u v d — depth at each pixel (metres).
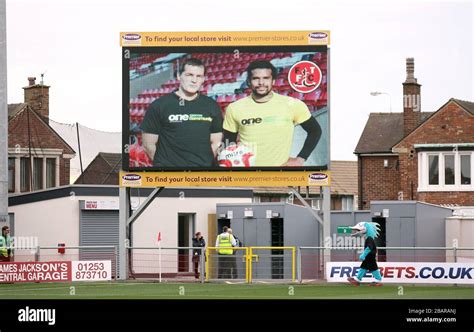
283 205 55.25
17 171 72.88
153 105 46.41
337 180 90.94
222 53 46.16
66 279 44.75
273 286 41.91
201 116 46.25
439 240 51.59
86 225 57.53
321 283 43.66
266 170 46.12
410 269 42.31
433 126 69.44
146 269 49.88
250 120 46.12
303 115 46.03
